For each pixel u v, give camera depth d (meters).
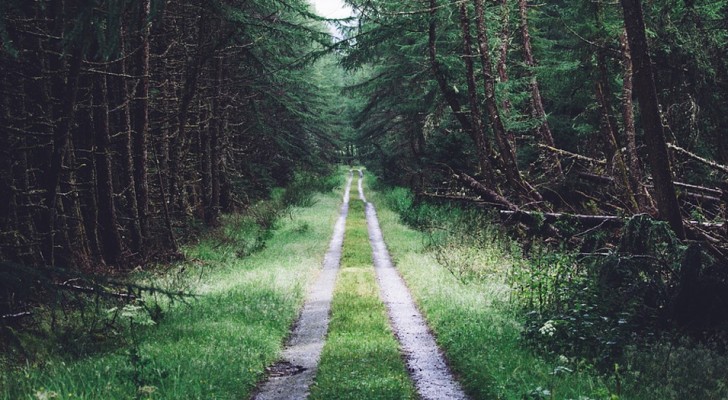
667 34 16.59
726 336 9.69
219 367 8.77
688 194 15.50
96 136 17.44
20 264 8.13
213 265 19.62
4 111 13.28
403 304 14.94
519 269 14.61
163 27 22.23
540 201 18.62
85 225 17.80
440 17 22.50
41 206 12.98
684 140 17.39
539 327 10.20
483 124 23.59
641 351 9.03
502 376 8.22
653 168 11.41
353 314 13.40
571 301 11.16
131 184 19.16
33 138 15.00
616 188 17.20
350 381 8.58
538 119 23.53
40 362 8.79
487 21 24.02
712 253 11.49
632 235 11.14
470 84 21.33
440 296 14.24
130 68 20.22
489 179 21.22
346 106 64.88
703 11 16.52
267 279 16.59
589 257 12.49
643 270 10.77
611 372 8.34
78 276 8.69
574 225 14.45
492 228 20.14
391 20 23.70
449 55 24.41
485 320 11.62
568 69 21.17
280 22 24.34
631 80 17.42
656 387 7.76
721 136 17.47
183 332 10.77
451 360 10.01
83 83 16.75
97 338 10.28
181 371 8.34
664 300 10.54
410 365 9.91
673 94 17.73
